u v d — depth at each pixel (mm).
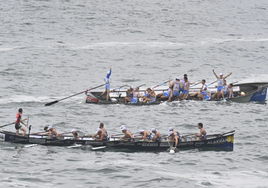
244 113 150125
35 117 141625
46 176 91938
